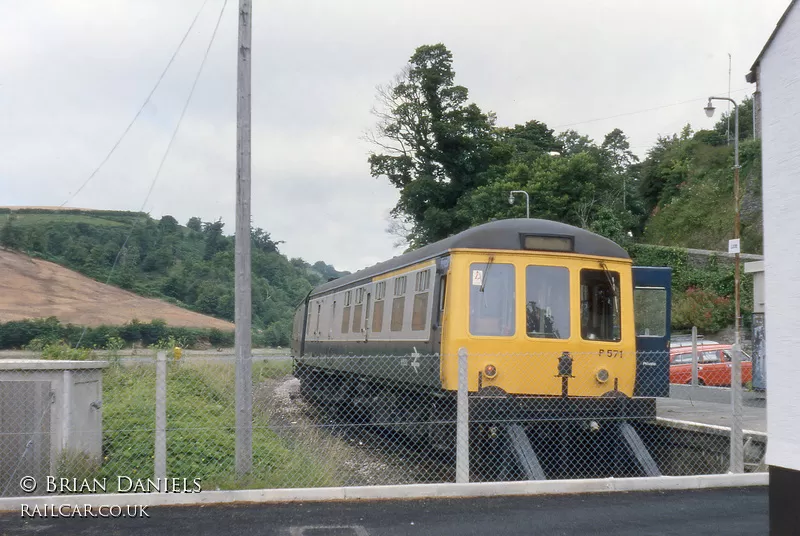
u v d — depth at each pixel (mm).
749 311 31594
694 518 7238
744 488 8445
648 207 51781
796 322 4988
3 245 39281
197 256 50000
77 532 6703
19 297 32844
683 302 33125
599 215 37688
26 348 20281
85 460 8297
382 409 14117
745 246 37438
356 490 7832
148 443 9289
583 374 10031
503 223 10508
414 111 42156
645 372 11195
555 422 9953
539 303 10180
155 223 52031
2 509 7371
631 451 9547
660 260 36219
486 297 10156
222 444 9586
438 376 10344
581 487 8203
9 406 8008
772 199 5219
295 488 7992
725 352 21578
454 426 10156
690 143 50875
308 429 12688
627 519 7191
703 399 17031
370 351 14875
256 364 23672
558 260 10312
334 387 18344
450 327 10117
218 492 7656
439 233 41469
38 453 7988
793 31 5062
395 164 43375
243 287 8758
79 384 8328
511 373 9906
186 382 14133
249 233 8906
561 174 38531
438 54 42281
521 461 9180
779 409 5102
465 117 42875
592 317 10305
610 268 10430
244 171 8938
